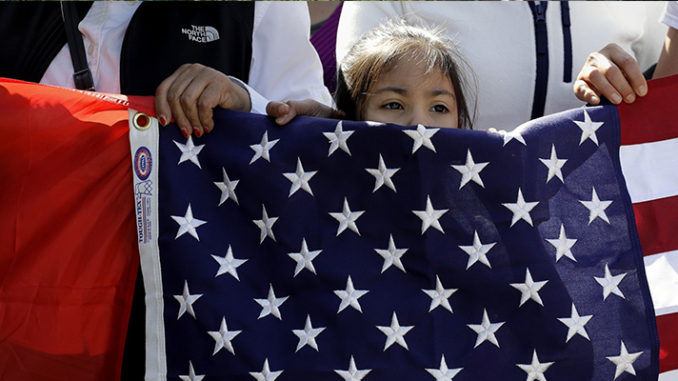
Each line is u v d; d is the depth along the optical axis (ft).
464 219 21.29
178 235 21.21
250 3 25.84
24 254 21.24
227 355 20.76
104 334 21.57
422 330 20.89
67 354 21.40
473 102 28.17
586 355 21.01
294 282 21.15
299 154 21.57
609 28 28.71
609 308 21.21
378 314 20.90
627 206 21.77
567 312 21.09
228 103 22.06
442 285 21.13
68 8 24.26
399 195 21.35
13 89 21.44
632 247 21.56
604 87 22.59
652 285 21.74
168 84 21.56
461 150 21.42
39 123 21.38
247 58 26.02
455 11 28.43
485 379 20.75
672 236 22.06
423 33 26.53
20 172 21.30
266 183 21.47
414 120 24.79
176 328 21.02
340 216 21.38
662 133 22.56
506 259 21.20
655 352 21.13
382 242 21.30
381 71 25.26
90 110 21.65
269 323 20.95
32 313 21.17
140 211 21.36
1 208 21.22
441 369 20.68
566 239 21.43
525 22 28.12
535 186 21.50
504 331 21.01
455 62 26.76
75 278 21.40
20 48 24.06
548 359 20.94
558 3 28.32
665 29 29.81
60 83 24.40
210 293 21.03
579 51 28.25
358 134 21.54
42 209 21.31
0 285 21.11
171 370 20.90
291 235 21.29
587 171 21.95
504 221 21.30
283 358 20.74
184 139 21.74
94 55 24.49
